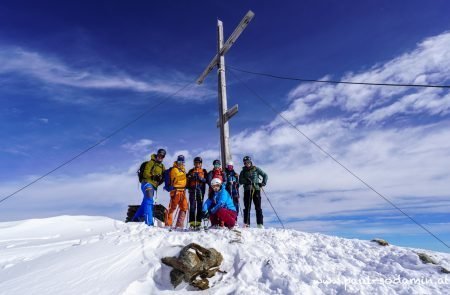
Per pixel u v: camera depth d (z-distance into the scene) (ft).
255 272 17.31
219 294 15.65
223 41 41.81
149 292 15.40
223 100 38.47
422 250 22.97
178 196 28.09
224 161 36.22
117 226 25.21
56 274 15.89
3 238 22.62
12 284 14.97
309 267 18.10
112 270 16.53
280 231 24.43
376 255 21.03
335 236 25.25
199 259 17.28
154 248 19.12
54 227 25.43
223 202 25.62
